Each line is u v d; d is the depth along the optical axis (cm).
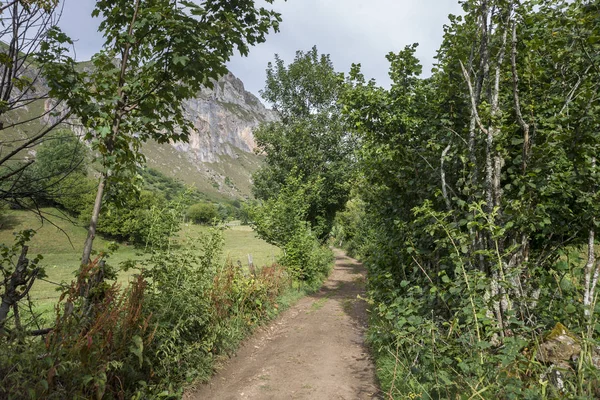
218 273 750
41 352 309
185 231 668
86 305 379
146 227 589
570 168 439
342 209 2384
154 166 19100
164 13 390
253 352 719
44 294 1148
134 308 440
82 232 3450
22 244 375
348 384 538
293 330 891
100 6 432
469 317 373
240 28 435
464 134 568
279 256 1552
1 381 268
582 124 397
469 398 278
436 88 682
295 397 496
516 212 407
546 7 502
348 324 943
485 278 378
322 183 2092
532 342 338
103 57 404
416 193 671
